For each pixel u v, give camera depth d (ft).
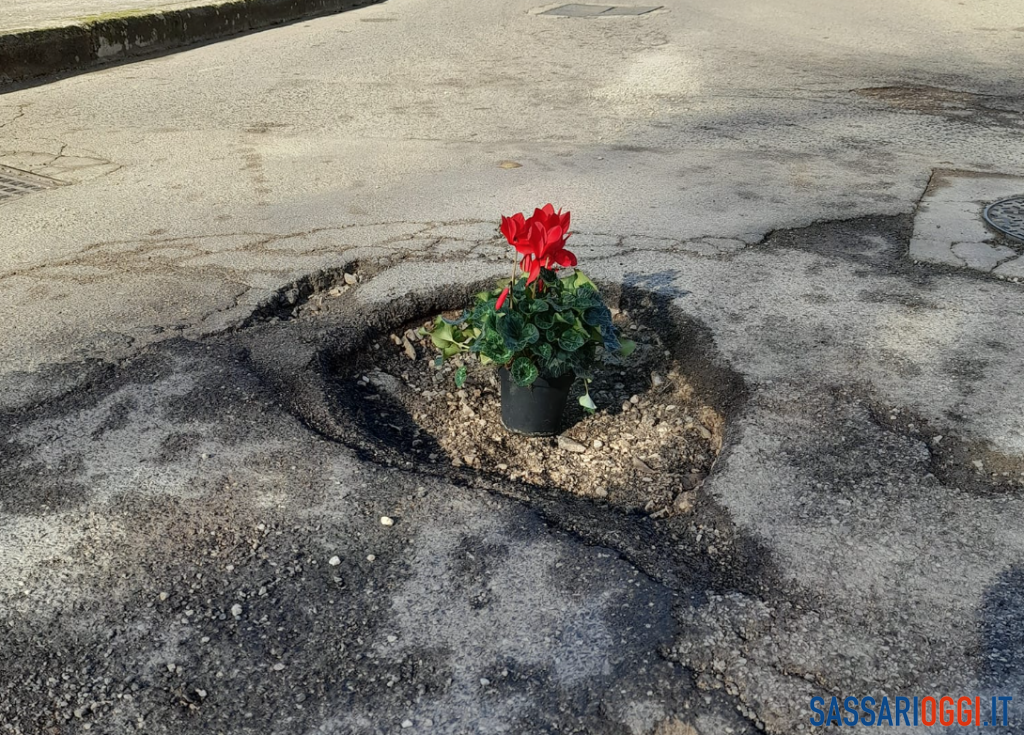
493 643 7.95
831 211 17.63
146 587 8.56
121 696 7.52
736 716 7.28
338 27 38.86
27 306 13.74
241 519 9.39
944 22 38.78
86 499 9.65
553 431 11.47
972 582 8.55
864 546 9.00
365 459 10.39
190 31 35.32
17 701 7.48
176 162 20.74
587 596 8.43
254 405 11.33
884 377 11.79
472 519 9.41
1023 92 27.02
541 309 10.44
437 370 12.99
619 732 7.17
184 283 14.49
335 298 14.33
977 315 13.51
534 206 17.85
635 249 15.83
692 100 26.43
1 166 20.36
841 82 28.35
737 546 9.05
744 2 44.04
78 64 30.55
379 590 8.53
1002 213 17.44
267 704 7.44
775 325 13.20
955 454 10.30
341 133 23.11
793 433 10.73
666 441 11.37
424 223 16.94
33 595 8.44
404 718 7.30
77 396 11.42
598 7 42.96
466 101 26.37
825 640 7.95
